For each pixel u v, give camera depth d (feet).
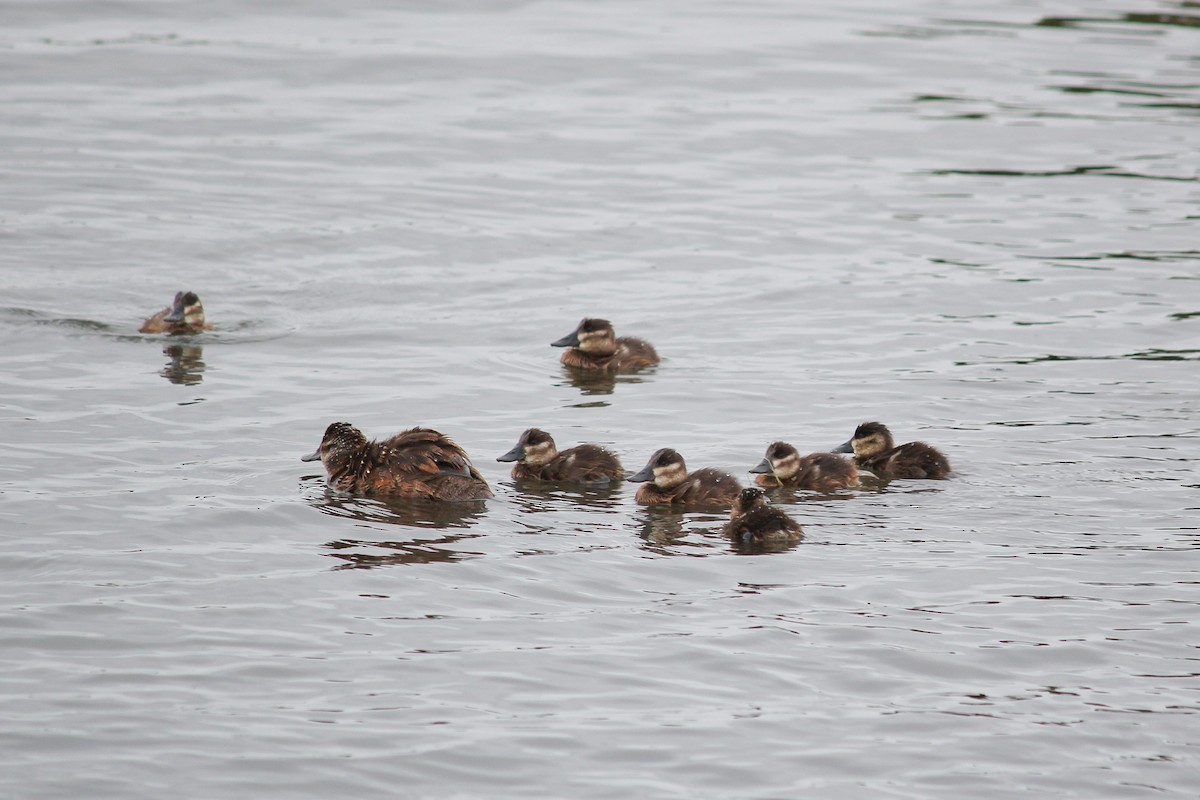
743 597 39.88
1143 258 81.76
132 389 57.62
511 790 30.01
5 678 33.58
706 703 33.76
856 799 30.04
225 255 78.28
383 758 30.94
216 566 40.60
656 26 131.03
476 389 60.34
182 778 29.96
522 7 134.72
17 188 86.99
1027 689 34.78
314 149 97.76
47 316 67.41
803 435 55.31
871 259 81.46
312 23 125.80
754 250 82.84
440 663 35.32
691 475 48.88
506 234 84.12
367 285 74.95
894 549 43.80
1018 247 83.87
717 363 64.80
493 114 106.93
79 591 38.37
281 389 58.75
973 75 120.67
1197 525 45.73
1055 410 57.98
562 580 40.75
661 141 103.14
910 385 61.46
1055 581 41.16
